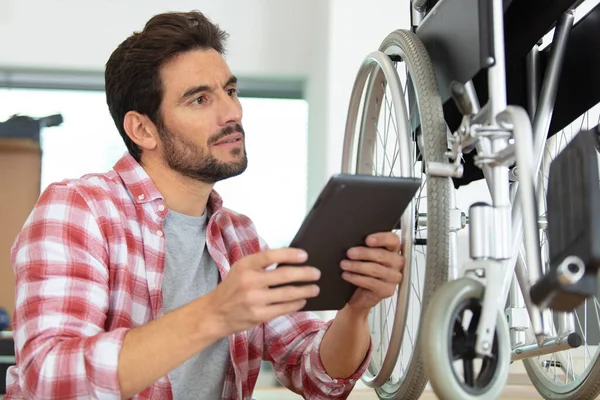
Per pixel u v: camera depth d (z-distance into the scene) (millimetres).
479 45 1084
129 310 1306
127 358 1076
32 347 1143
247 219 1618
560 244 925
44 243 1227
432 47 1335
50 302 1183
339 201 1009
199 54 1439
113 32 3725
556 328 1676
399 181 1027
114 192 1370
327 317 3225
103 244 1284
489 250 1004
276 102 3928
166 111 1418
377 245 1151
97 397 1092
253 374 1538
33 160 3023
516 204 1297
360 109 1833
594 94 1463
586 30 1476
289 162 3879
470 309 978
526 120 986
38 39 3686
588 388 1585
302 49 3805
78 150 3764
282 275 1009
